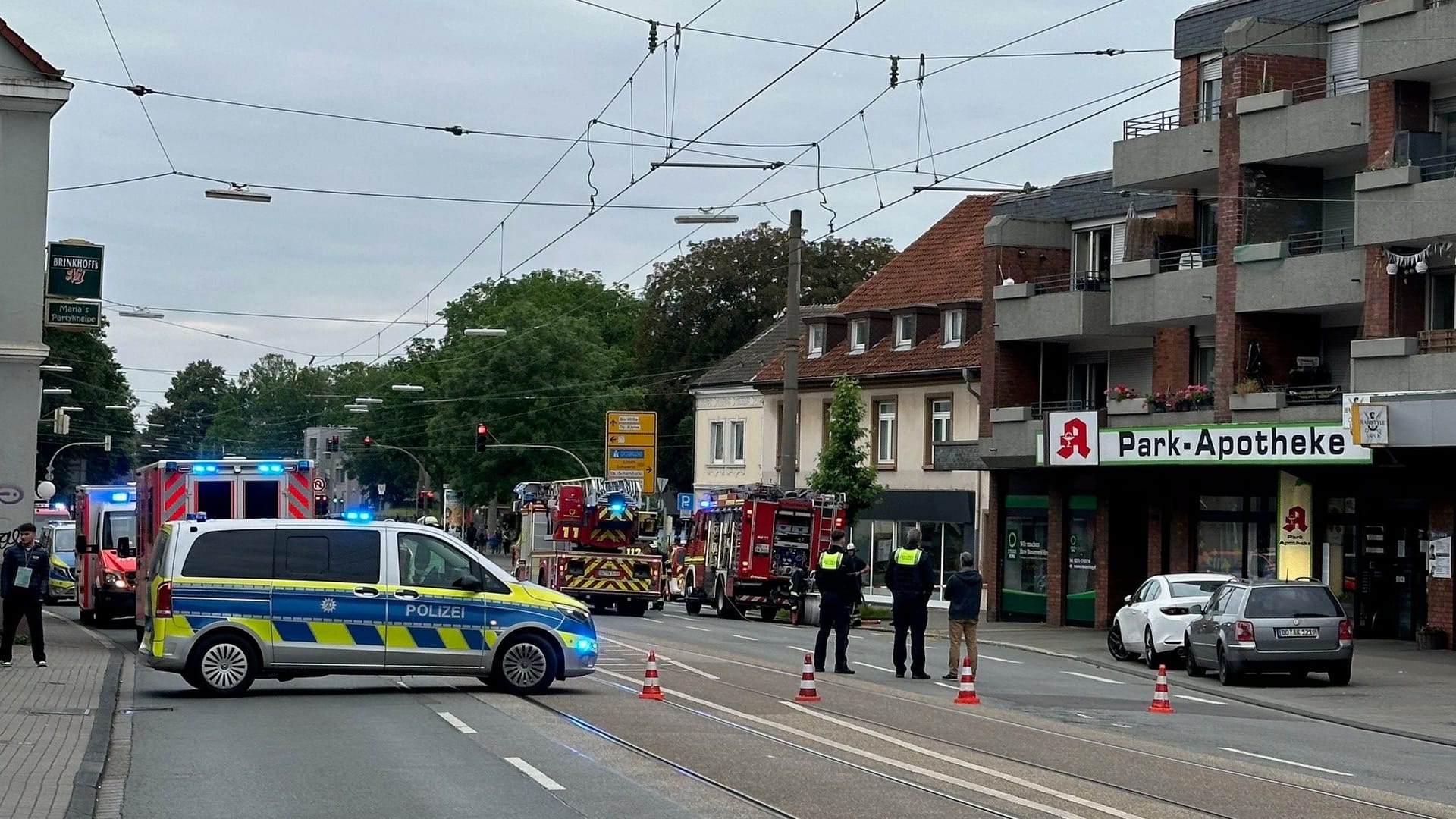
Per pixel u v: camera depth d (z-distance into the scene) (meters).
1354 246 35.59
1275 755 16.83
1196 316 38.41
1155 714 21.19
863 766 14.35
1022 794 12.86
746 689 22.23
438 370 95.06
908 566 25.78
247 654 19.92
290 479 29.48
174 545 19.94
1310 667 25.83
